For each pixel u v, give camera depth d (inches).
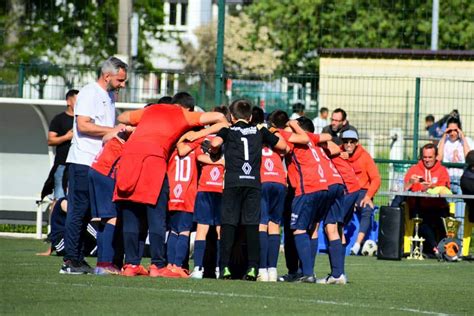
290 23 4168.3
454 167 1545.3
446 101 2025.1
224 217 973.2
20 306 727.7
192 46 4788.4
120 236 1008.9
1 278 917.2
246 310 744.3
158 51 4626.0
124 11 2202.3
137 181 947.3
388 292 922.7
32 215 1600.6
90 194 966.4
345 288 943.0
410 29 3850.9
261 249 989.8
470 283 1043.9
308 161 981.2
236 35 4753.9
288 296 850.8
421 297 890.1
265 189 991.0
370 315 748.0
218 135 967.0
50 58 3080.7
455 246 1354.6
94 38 3009.4
